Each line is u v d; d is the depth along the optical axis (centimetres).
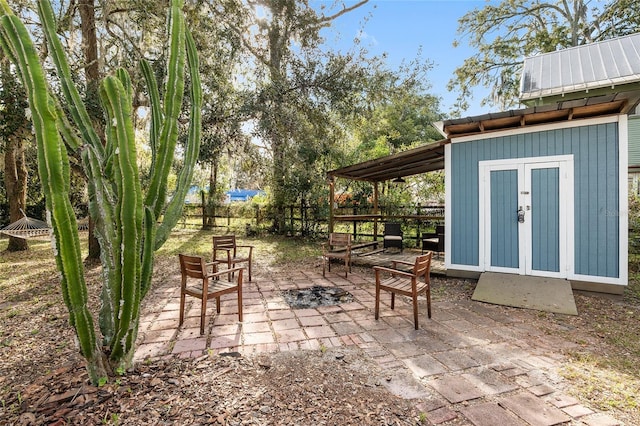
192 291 359
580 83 620
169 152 269
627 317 392
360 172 866
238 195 2245
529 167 523
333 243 657
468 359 285
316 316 398
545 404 219
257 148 1088
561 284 474
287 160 1071
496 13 1498
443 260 721
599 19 1295
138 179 233
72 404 215
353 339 330
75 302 219
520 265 530
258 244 1059
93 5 711
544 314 403
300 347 311
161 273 662
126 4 718
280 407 214
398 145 1702
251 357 290
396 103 1236
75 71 621
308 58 946
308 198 1152
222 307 437
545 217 511
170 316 402
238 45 874
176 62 264
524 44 1515
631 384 244
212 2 793
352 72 947
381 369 268
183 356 293
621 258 455
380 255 781
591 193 477
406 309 424
